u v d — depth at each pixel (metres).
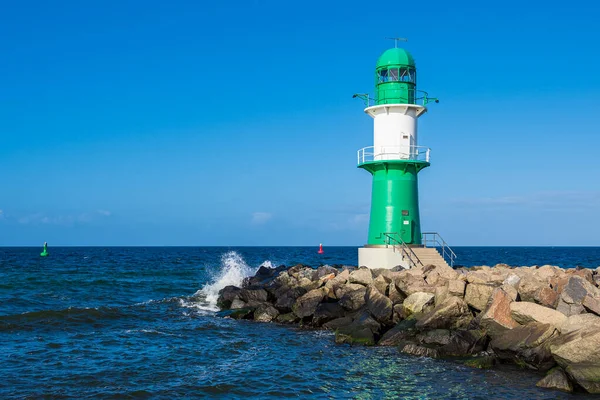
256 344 21.19
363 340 20.75
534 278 21.50
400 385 15.82
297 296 26.97
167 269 66.50
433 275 24.11
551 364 16.67
